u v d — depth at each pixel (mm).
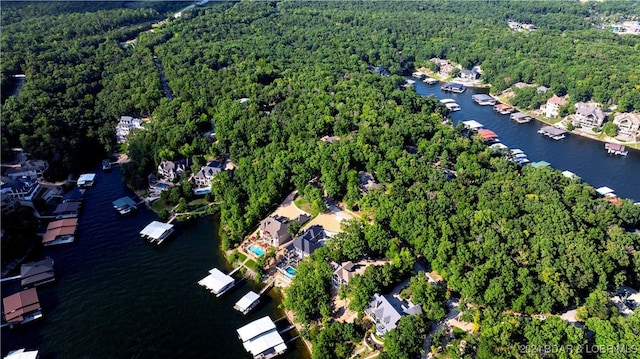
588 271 172875
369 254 197375
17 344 166000
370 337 163500
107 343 167500
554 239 186875
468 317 164250
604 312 159625
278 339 164750
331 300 180625
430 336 161875
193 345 167000
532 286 167500
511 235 189125
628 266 184000
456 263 180125
